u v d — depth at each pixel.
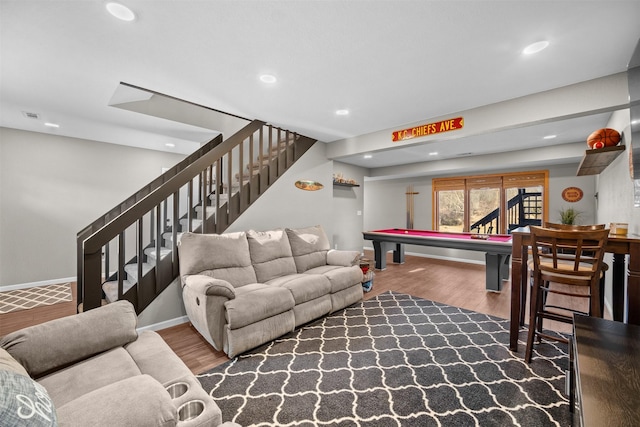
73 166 4.59
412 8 1.62
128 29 1.81
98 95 2.87
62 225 4.52
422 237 4.84
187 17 1.69
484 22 1.74
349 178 6.92
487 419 1.62
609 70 2.33
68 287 4.28
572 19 1.70
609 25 1.75
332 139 4.67
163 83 2.60
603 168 3.77
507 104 2.98
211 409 1.09
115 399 0.89
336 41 1.95
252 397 1.82
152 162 5.36
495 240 4.27
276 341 2.59
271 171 3.97
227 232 3.44
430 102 3.06
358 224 7.21
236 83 2.60
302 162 4.43
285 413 1.68
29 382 0.79
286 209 4.17
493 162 5.56
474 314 3.24
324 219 4.81
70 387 1.27
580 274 2.00
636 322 1.88
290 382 1.98
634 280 1.89
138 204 2.60
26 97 2.92
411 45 2.00
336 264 3.75
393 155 5.82
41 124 3.91
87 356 1.52
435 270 5.57
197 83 2.60
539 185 5.79
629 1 1.54
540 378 2.00
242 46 2.01
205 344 2.53
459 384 1.94
